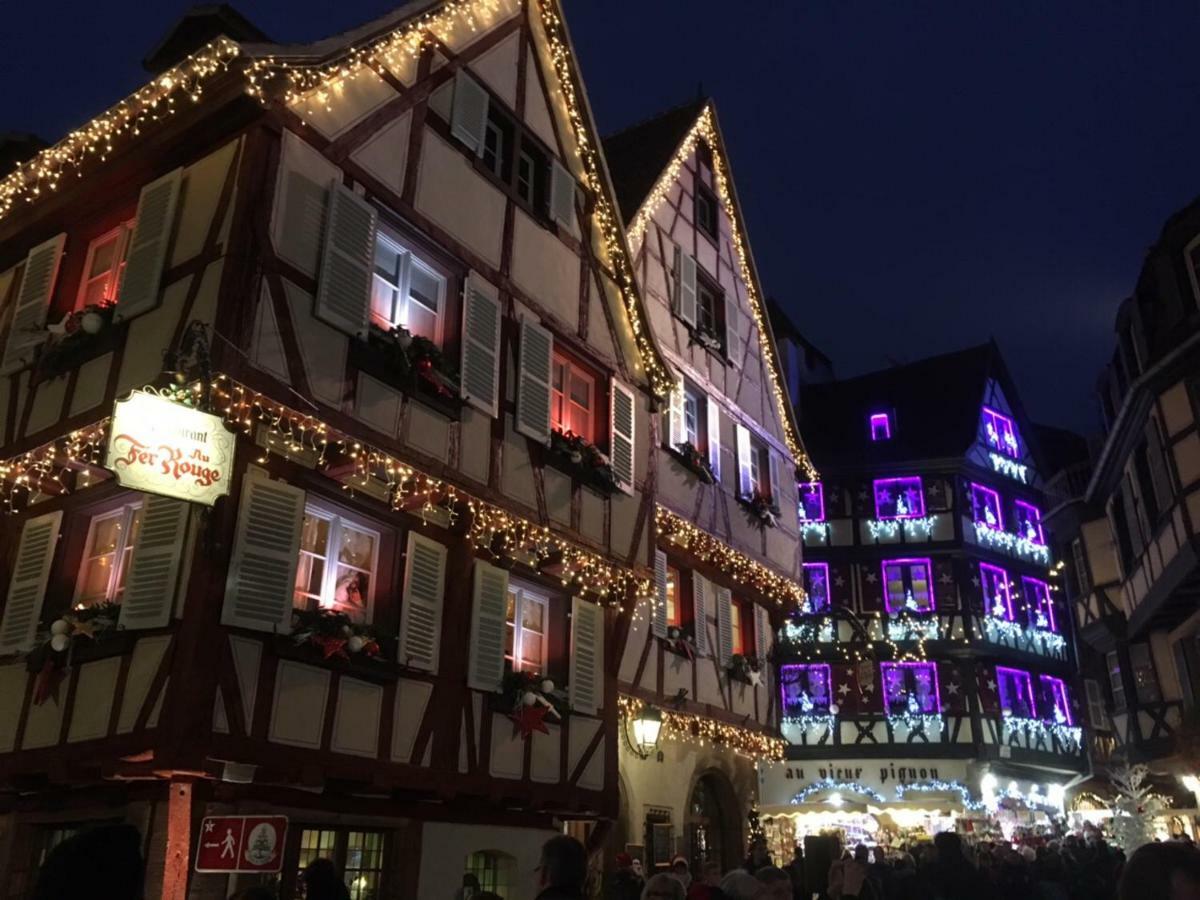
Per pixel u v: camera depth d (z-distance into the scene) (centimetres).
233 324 782
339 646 797
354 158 938
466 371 994
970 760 2509
